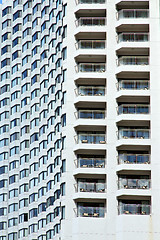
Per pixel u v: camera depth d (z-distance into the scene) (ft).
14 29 491.72
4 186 465.88
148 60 360.48
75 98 361.10
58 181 387.55
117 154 349.20
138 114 352.28
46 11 453.58
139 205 338.95
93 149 351.25
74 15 375.04
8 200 461.37
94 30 367.66
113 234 334.85
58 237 375.04
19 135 469.16
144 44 360.48
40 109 443.73
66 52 375.04
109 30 366.22
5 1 505.25
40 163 433.48
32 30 471.21
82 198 345.10
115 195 342.44
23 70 475.31
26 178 453.58
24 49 478.59
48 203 409.49
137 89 356.18
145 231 330.54
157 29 361.51
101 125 354.13
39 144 439.63
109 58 362.53
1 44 498.28
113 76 359.87
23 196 450.30
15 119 472.44
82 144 352.28
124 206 338.75
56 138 394.52
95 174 348.59
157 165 342.23
